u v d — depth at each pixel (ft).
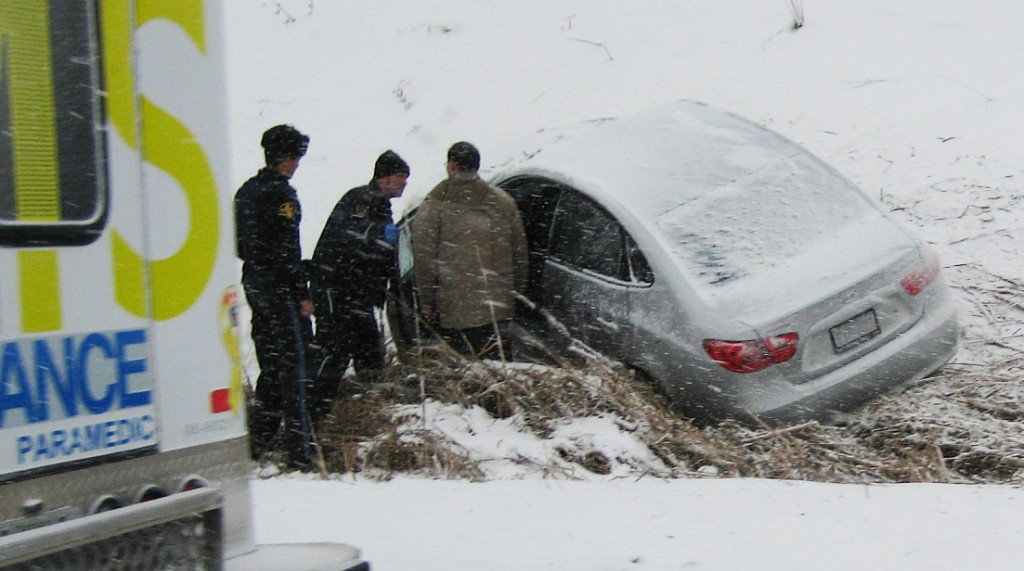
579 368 29.94
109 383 12.76
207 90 13.84
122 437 12.87
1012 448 26.03
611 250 29.91
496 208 30.91
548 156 32.96
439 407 29.30
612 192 30.45
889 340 27.78
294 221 27.02
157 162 13.30
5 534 11.79
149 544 12.55
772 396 26.89
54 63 12.42
